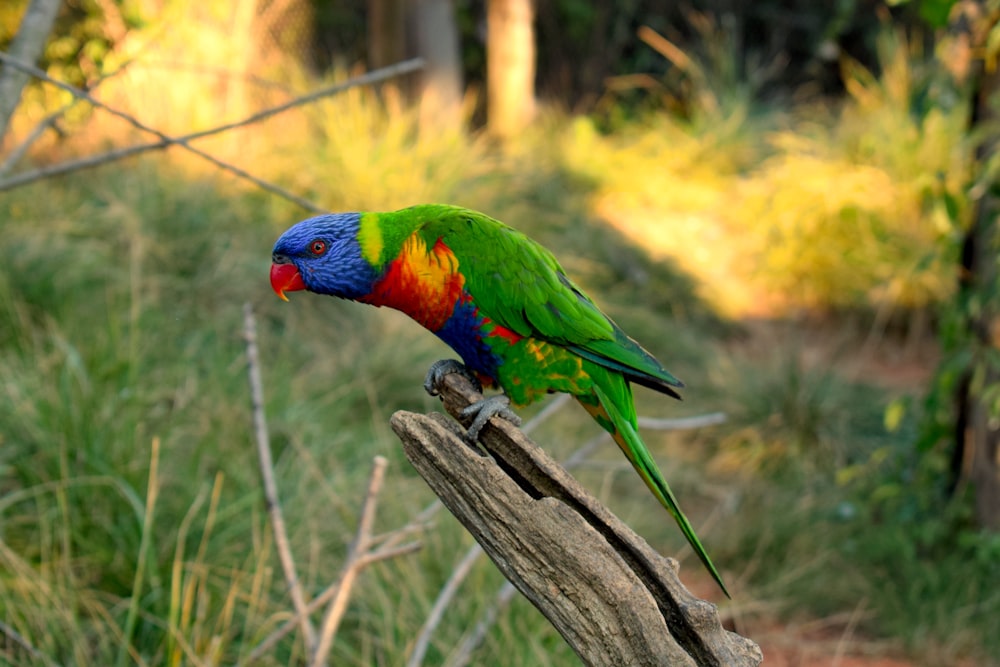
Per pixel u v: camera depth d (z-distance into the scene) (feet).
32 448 14.26
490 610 12.70
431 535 14.85
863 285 30.04
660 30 47.80
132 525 13.24
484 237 9.68
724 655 6.23
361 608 13.30
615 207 33.78
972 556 17.37
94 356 16.19
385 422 19.44
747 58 48.49
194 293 21.22
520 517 6.50
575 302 9.82
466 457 6.70
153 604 12.41
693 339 27.04
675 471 21.02
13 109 10.27
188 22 26.61
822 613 16.94
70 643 11.72
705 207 34.91
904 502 18.81
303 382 19.52
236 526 13.76
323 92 10.30
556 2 44.68
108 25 25.63
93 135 25.38
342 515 14.70
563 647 13.02
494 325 9.77
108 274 19.92
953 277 27.91
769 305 30.91
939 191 16.80
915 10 43.60
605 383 10.04
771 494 20.40
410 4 33.63
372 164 26.55
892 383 26.63
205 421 16.40
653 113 41.68
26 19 10.37
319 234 9.68
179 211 22.91
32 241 19.56
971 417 17.46
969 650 15.71
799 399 22.94
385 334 22.09
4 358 16.40
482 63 43.78
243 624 12.53
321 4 39.47
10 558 12.05
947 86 18.26
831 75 49.52
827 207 30.71
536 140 35.68
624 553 6.59
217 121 26.43
